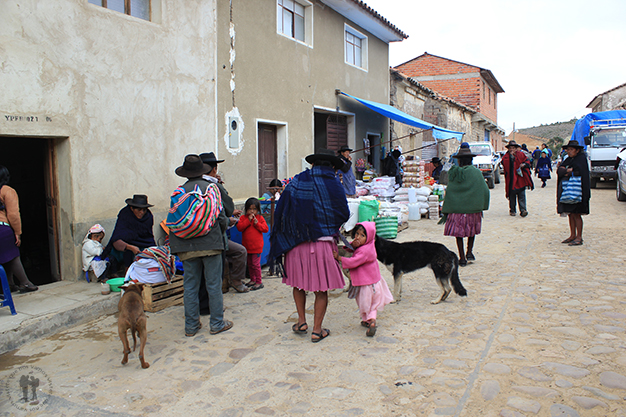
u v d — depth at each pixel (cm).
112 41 584
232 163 807
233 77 800
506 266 632
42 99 512
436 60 2942
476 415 272
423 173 1173
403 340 398
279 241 403
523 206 1078
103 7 584
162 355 391
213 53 749
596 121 1766
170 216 416
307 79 1027
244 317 480
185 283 433
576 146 711
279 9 948
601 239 778
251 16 841
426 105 1930
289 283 404
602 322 406
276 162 968
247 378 342
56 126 527
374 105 1116
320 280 391
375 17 1213
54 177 565
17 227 510
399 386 315
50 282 604
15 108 489
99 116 573
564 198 719
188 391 326
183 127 696
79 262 564
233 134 806
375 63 1376
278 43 921
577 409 271
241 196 833
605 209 1148
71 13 536
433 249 489
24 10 491
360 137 1300
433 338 398
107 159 586
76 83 545
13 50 484
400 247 496
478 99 2839
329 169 407
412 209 1081
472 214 624
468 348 370
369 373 338
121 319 364
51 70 519
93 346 417
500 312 450
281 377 340
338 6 1109
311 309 499
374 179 1144
